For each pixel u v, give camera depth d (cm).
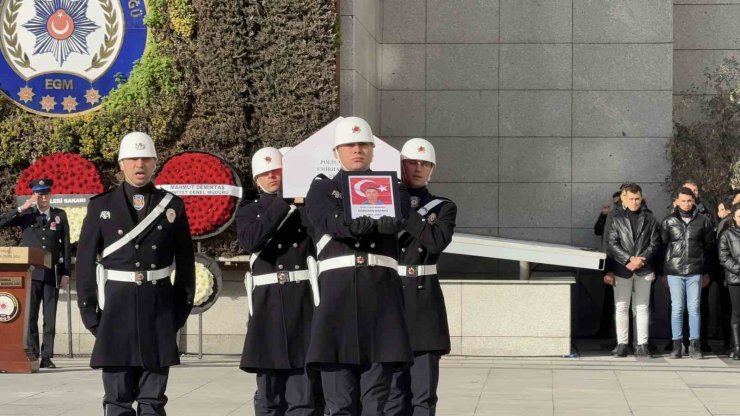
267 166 899
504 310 1502
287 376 891
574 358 1494
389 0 1880
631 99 1848
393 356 739
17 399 1133
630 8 1852
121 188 870
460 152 1870
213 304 1455
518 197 1862
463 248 1488
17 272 1350
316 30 1520
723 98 1802
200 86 1542
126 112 1546
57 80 1562
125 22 1558
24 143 1549
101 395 1161
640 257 1491
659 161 1839
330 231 736
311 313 890
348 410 750
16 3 1570
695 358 1507
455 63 1875
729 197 1672
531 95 1864
